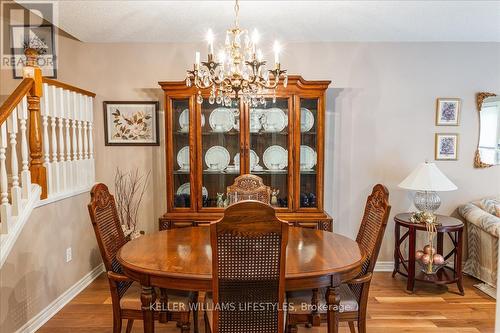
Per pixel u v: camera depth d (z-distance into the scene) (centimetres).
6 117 230
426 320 284
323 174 352
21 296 252
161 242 239
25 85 257
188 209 356
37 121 271
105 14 303
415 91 388
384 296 326
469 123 391
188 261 201
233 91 253
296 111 348
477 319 286
